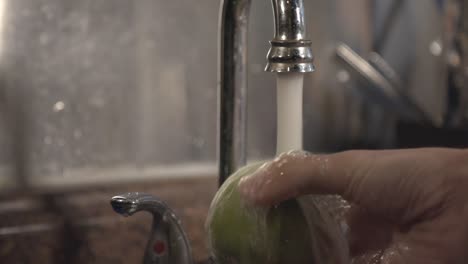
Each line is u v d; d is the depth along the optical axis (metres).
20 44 1.00
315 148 1.25
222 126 0.59
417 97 1.29
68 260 0.88
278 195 0.51
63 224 0.90
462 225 0.52
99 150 1.06
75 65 1.04
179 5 1.11
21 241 0.87
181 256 0.54
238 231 0.51
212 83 1.14
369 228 0.56
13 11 0.99
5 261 0.86
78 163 1.05
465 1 1.11
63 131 1.03
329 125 1.25
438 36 1.28
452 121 1.12
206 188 1.05
